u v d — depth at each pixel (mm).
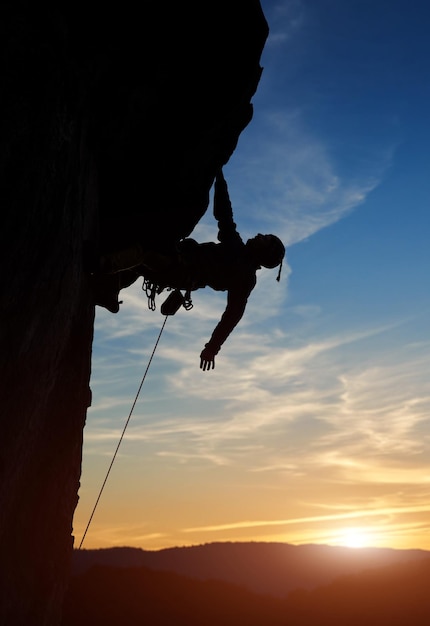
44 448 6301
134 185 7141
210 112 7137
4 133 4281
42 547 6422
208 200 7988
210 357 7000
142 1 6148
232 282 6949
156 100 6723
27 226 4574
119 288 7105
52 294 5258
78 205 5547
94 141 6191
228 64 7008
